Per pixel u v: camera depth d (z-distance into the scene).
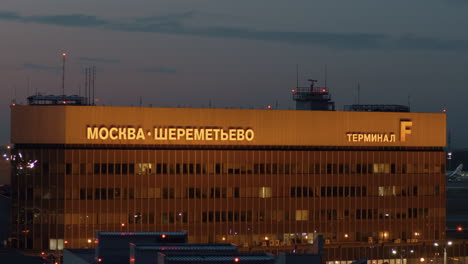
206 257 103.69
